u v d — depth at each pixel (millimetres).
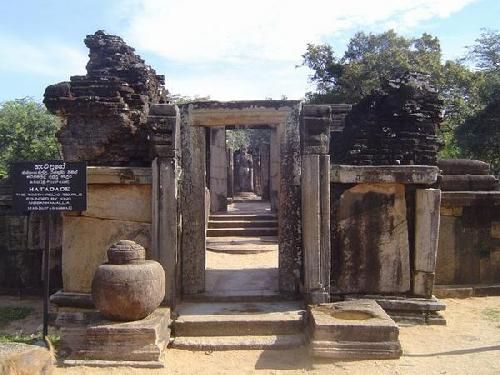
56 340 6594
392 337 6031
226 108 7832
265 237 15242
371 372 5637
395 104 8211
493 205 9781
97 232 7551
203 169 8008
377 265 7723
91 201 7547
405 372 5617
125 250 6375
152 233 7332
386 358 5977
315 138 7391
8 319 8266
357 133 8172
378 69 25156
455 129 22219
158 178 7289
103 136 7672
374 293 7723
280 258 7867
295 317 6875
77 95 7691
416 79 8430
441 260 9633
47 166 6473
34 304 9375
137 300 6105
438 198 7688
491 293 9586
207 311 7230
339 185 7707
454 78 24953
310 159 7387
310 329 6422
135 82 8047
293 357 6148
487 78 25047
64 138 7715
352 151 8094
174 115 7281
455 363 5887
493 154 21891
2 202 10305
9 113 27406
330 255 7633
